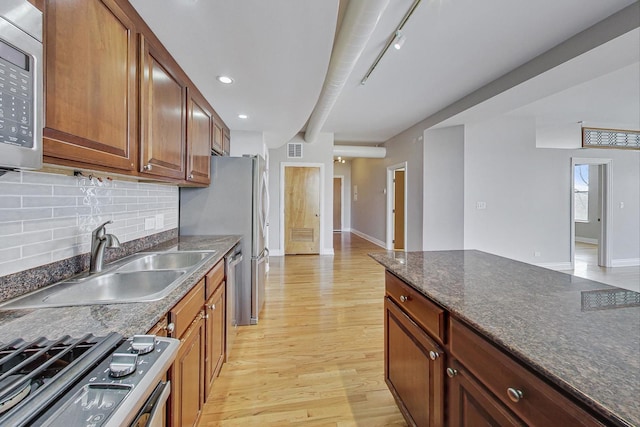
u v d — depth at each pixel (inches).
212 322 64.2
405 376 53.2
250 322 103.4
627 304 37.4
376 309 117.6
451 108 152.6
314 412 61.2
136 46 50.2
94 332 30.1
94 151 38.7
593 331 29.7
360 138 241.6
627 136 195.9
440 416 41.1
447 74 116.0
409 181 201.6
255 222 104.4
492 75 117.0
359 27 70.1
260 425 57.6
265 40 61.1
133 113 49.1
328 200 228.2
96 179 57.2
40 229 44.3
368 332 97.7
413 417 49.9
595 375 22.2
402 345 54.6
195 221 103.0
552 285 45.9
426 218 180.9
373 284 151.4
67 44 33.7
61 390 20.1
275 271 177.2
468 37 89.5
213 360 65.1
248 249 103.8
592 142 191.0
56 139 32.1
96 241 53.1
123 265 59.4
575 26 84.4
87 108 37.4
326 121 187.5
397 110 162.4
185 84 75.6
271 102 99.3
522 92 117.2
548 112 166.1
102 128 40.4
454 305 37.5
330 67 95.8
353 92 135.6
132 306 37.6
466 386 35.8
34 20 25.1
